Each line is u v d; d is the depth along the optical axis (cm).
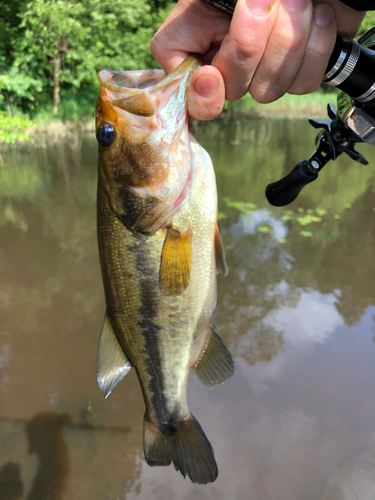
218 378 30
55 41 284
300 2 18
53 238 107
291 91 20
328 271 91
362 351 67
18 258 97
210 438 53
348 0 17
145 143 24
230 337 70
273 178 157
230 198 133
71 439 54
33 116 258
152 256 27
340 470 49
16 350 68
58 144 212
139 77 25
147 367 29
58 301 81
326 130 24
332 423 55
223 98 21
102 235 27
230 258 96
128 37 328
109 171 25
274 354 67
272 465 49
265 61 19
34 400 59
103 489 48
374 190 146
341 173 166
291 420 55
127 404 59
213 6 19
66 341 71
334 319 75
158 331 28
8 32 277
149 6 331
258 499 46
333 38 19
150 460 31
